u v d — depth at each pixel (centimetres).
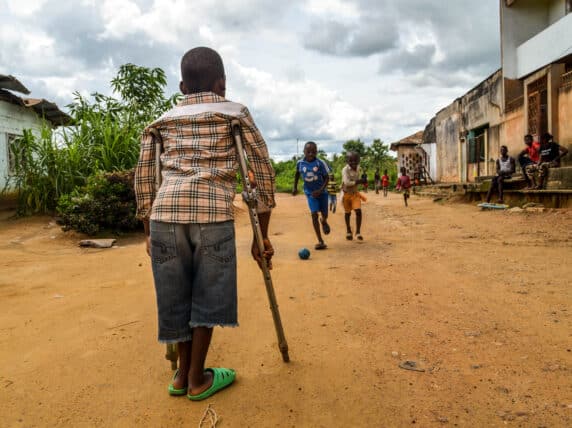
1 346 309
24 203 1089
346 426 206
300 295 413
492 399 224
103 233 859
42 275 532
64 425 213
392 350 285
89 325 348
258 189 243
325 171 675
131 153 1034
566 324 316
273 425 209
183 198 220
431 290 417
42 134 1095
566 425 200
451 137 2425
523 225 842
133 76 1189
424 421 207
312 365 267
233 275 231
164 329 229
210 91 243
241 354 285
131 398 237
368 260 571
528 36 1656
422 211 1277
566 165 1288
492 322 327
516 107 1619
